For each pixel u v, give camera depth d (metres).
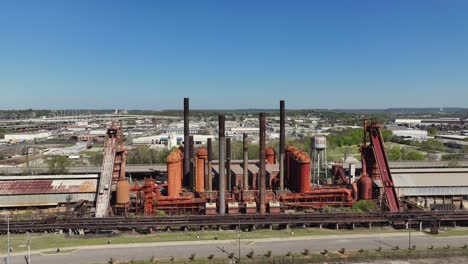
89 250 72.44
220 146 96.88
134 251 72.12
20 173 149.12
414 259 69.62
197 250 72.81
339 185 120.50
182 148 126.56
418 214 91.00
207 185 113.56
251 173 122.25
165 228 86.00
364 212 93.19
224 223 85.50
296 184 111.81
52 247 73.88
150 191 98.12
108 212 94.06
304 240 78.81
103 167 99.94
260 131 97.38
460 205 110.38
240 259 67.62
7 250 72.00
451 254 70.75
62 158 180.75
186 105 119.00
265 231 85.25
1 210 104.25
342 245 75.94
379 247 74.19
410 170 122.06
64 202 106.19
